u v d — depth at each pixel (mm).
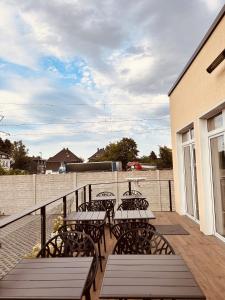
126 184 11711
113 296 1747
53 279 1994
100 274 3775
